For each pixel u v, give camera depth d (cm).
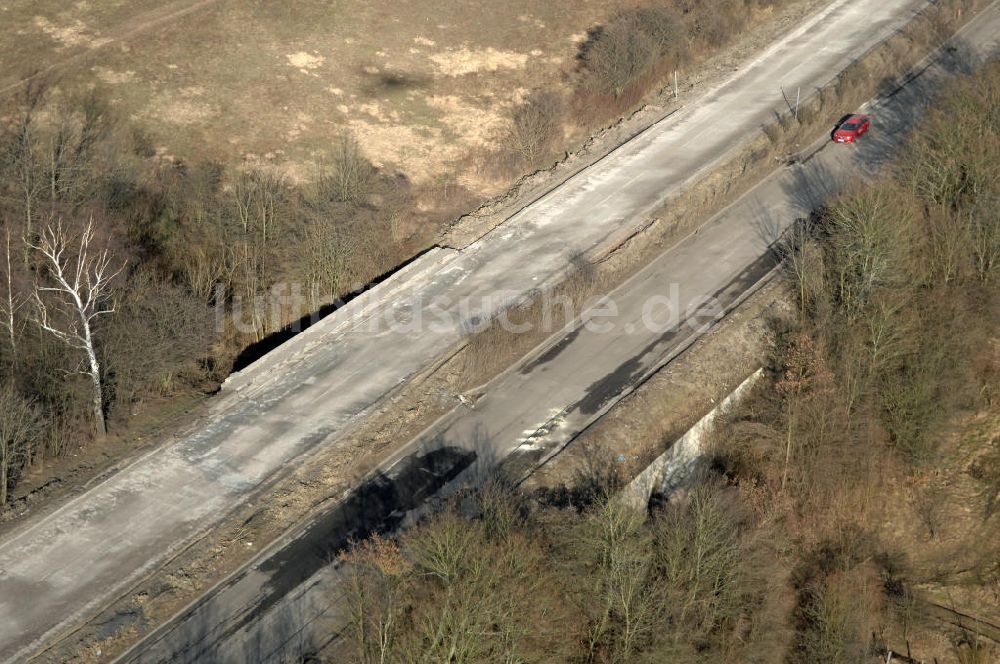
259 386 5653
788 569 4997
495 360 5822
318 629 4272
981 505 5559
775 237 6775
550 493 4950
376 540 4541
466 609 3734
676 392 5600
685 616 4325
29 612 4312
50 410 5125
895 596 5194
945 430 5716
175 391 5622
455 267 6581
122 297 5622
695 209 7038
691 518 4556
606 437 5300
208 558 4606
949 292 6050
